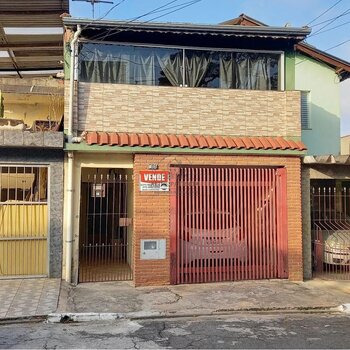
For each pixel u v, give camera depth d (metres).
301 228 9.95
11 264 9.20
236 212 9.70
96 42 9.59
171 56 9.99
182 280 9.33
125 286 9.09
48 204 9.29
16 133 8.80
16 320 6.88
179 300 8.10
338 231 10.76
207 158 9.59
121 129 9.48
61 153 9.31
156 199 9.32
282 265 9.81
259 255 9.76
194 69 10.08
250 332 6.41
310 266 10.14
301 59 14.53
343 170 10.54
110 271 10.16
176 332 6.39
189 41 9.96
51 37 11.62
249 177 9.81
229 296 8.41
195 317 7.30
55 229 9.27
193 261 9.42
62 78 12.02
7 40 11.83
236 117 10.00
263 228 9.81
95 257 10.73
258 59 10.42
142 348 5.65
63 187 9.34
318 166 10.44
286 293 8.70
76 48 9.33
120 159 9.60
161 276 9.21
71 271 9.23
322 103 14.64
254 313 7.62
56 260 9.26
